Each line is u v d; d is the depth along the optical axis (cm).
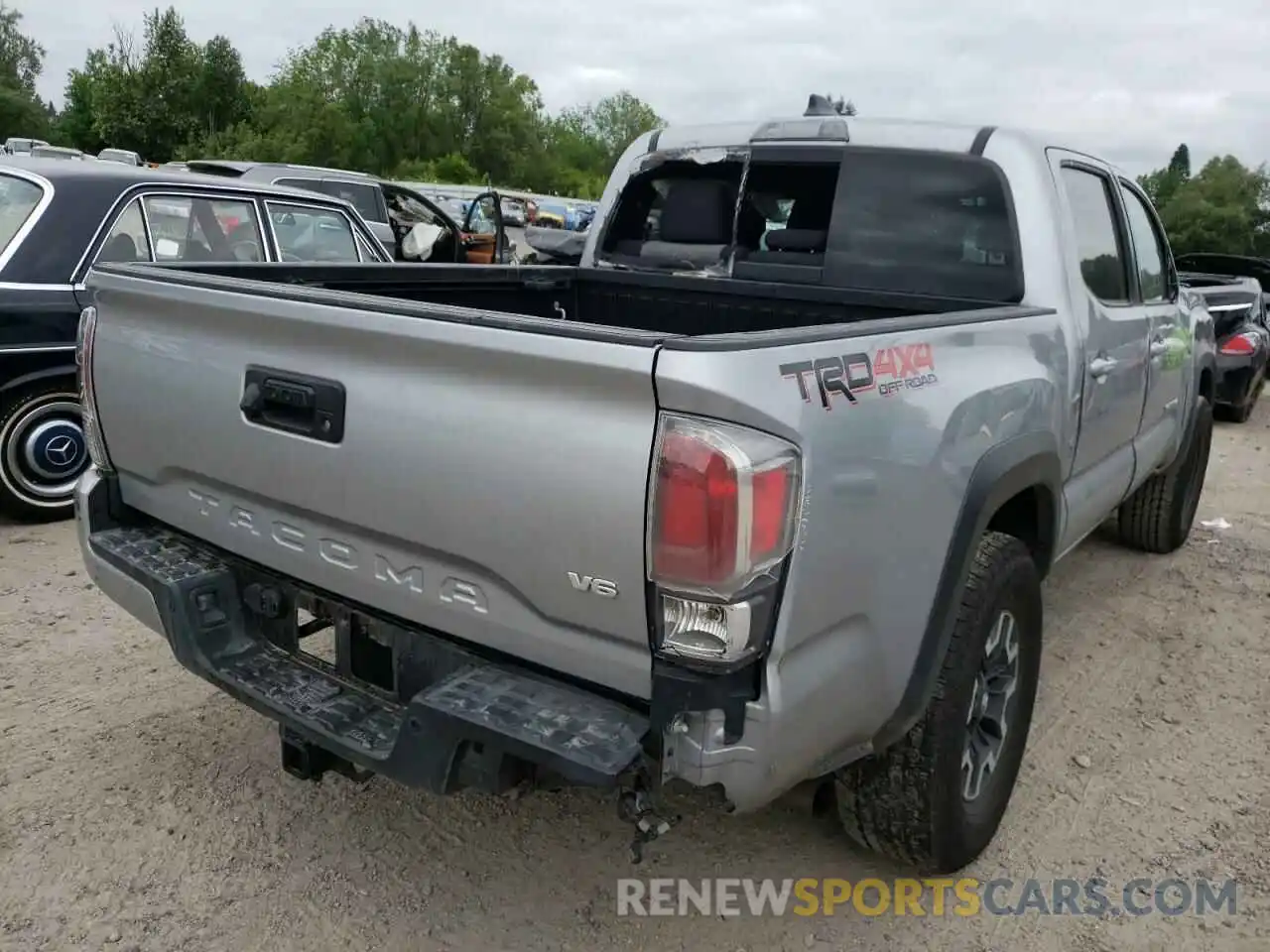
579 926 264
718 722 194
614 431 189
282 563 254
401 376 216
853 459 206
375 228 1067
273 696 248
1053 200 339
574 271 438
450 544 216
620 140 10794
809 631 201
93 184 532
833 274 378
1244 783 339
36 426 531
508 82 8638
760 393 184
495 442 202
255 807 307
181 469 272
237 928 257
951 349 255
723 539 182
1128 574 534
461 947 255
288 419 239
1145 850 303
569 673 211
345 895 272
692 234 416
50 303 513
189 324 259
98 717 353
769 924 267
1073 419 333
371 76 7981
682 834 304
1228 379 998
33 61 7875
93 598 452
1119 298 392
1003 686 288
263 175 1036
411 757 213
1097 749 359
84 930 254
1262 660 435
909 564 230
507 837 300
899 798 260
